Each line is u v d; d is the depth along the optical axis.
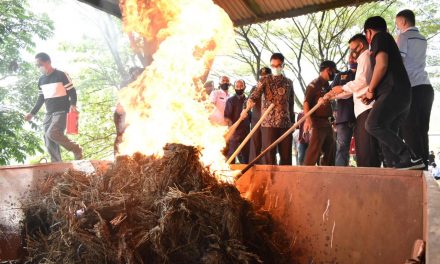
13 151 8.66
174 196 2.16
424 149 4.35
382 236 2.09
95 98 10.88
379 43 3.65
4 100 9.50
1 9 8.88
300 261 2.40
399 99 3.57
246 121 6.30
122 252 2.03
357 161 4.30
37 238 2.37
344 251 2.22
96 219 2.18
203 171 2.44
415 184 2.05
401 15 4.50
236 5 5.88
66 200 2.35
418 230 1.97
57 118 6.28
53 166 2.93
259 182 2.87
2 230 2.29
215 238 2.13
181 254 2.13
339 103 5.21
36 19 9.57
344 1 5.74
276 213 2.62
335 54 11.98
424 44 4.42
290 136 5.14
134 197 2.29
